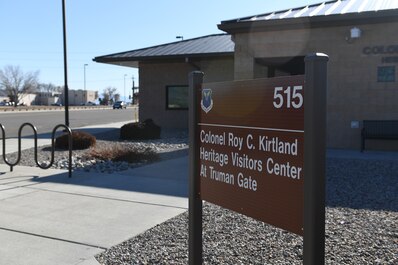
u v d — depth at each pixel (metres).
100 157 11.88
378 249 4.85
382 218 6.11
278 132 2.98
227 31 14.82
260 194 3.18
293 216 2.86
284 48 14.28
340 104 13.84
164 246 5.09
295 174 2.84
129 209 6.72
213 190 3.76
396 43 13.12
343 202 7.08
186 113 23.72
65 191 7.98
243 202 3.37
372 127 13.42
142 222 6.04
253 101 3.24
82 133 14.74
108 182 8.85
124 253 4.88
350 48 13.62
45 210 6.67
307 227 2.66
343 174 9.59
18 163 11.33
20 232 5.62
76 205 6.96
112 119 39.69
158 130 18.42
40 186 8.43
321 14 13.47
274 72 19.80
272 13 15.77
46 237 5.42
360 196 7.50
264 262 4.52
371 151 13.42
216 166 3.71
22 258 4.73
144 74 24.36
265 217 3.13
